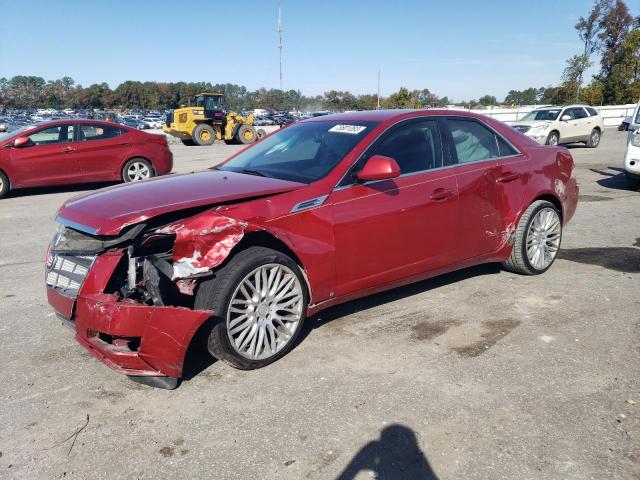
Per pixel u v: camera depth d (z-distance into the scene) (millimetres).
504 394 3109
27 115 66875
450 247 4367
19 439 2754
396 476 2455
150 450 2660
